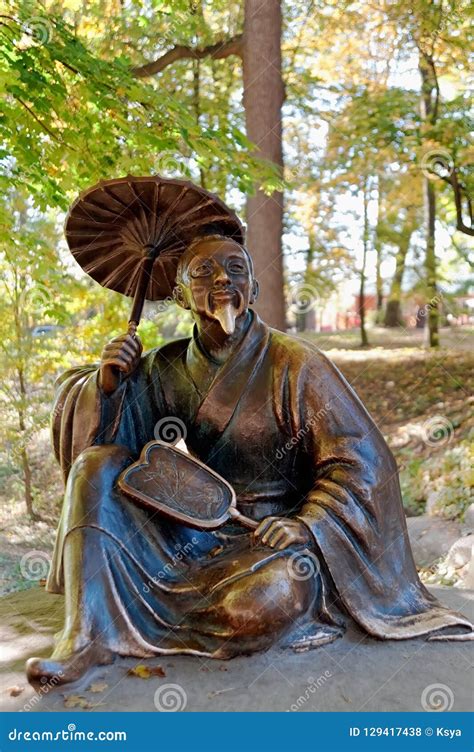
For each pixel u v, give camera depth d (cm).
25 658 316
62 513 340
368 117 924
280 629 311
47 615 369
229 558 331
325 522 332
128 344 360
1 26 547
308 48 966
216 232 377
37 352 743
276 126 773
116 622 308
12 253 636
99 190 354
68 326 705
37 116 590
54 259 667
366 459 347
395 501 354
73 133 585
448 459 779
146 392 383
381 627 328
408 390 1012
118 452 344
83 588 306
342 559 331
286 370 361
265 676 297
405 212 1060
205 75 973
